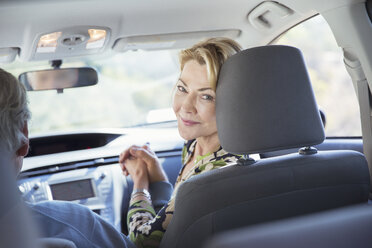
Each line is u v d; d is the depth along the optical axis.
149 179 1.87
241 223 1.23
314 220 0.95
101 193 2.41
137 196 1.73
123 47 2.17
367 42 1.56
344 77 6.50
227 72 1.25
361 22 1.55
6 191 0.57
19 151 1.13
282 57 1.22
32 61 2.20
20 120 1.08
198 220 1.22
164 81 2.93
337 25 1.62
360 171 1.34
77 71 2.37
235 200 1.21
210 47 1.36
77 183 2.39
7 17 1.63
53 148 2.63
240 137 1.22
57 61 2.31
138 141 2.66
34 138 2.58
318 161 1.28
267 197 1.23
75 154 2.48
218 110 1.27
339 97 6.57
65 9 1.66
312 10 1.79
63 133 2.62
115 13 1.78
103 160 2.47
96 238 1.24
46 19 1.70
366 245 0.99
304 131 1.23
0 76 1.05
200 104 1.44
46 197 2.32
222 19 2.00
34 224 0.58
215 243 0.88
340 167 1.30
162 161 2.61
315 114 1.26
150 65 9.58
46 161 2.39
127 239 1.37
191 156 1.69
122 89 9.74
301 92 1.24
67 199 2.35
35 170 2.37
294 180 1.25
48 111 9.64
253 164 1.24
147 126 2.91
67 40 1.96
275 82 1.21
